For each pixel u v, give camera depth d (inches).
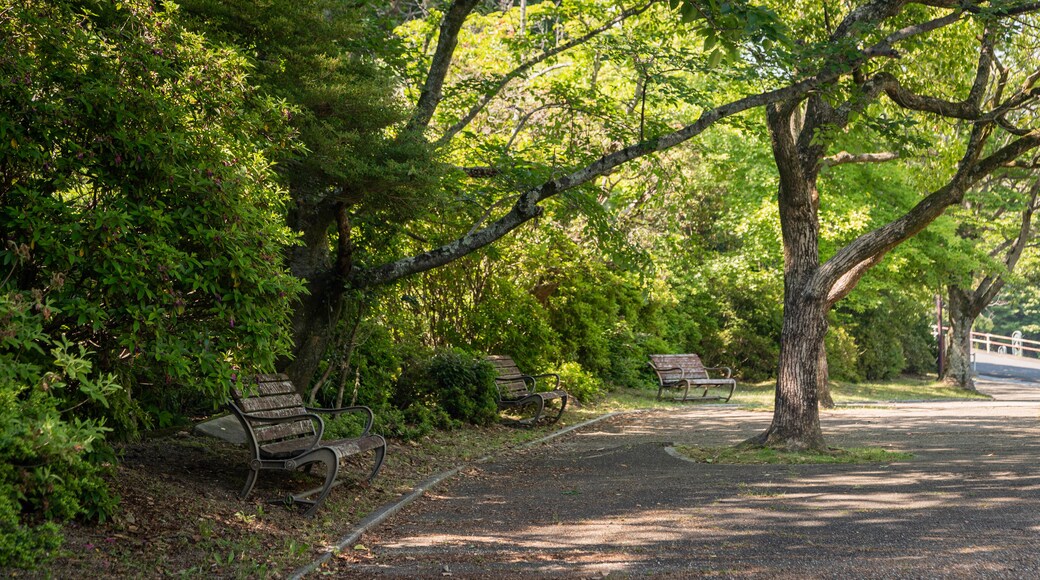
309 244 359.3
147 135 207.8
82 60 207.6
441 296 617.0
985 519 240.1
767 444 417.7
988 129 428.1
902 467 354.0
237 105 237.3
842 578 182.5
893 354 1253.7
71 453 165.9
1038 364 1717.5
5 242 193.6
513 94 629.3
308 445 284.0
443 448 412.2
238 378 225.6
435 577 195.3
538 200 362.0
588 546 222.4
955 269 927.0
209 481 265.4
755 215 821.2
